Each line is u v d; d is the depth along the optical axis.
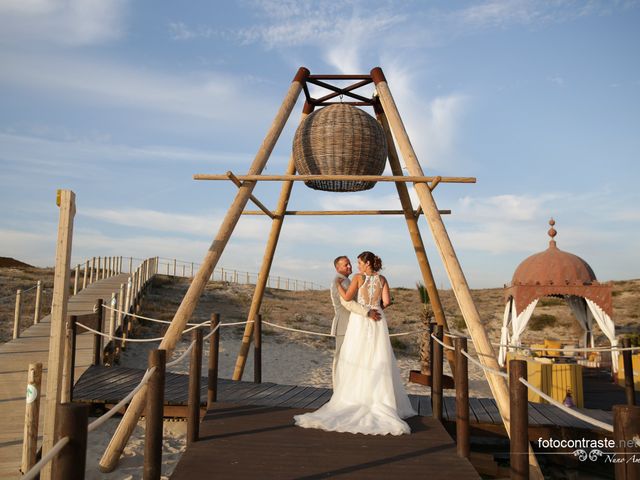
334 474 4.95
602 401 10.73
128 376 10.66
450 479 4.86
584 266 14.70
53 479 2.61
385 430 6.22
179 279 37.84
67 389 8.69
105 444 7.64
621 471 2.50
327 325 26.88
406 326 27.91
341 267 7.67
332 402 7.01
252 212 10.99
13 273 30.62
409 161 9.07
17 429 7.34
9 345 13.87
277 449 5.67
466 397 5.61
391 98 10.25
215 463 5.23
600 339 23.80
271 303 32.31
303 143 9.79
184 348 19.27
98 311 12.15
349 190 9.93
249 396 9.34
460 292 7.38
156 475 4.68
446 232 8.00
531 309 14.36
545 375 9.89
